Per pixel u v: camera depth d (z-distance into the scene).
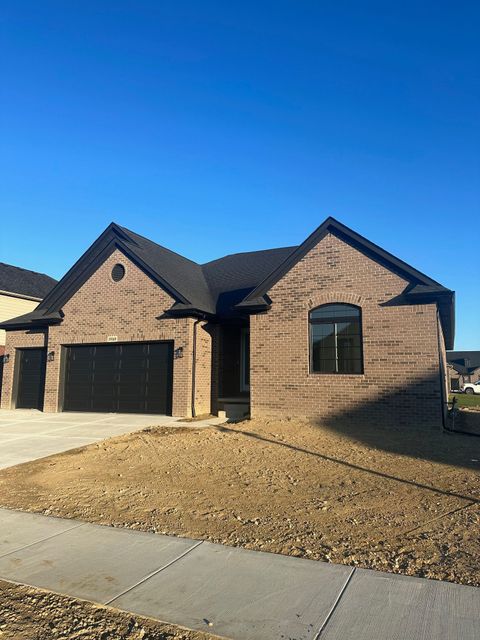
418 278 13.08
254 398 14.74
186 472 8.35
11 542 5.20
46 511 6.30
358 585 4.09
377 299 13.55
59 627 3.56
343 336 14.02
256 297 15.05
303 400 14.12
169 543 5.10
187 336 16.56
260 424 13.38
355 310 13.98
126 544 5.09
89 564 4.61
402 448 10.31
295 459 9.30
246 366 18.36
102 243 18.95
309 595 3.94
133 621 3.63
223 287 19.91
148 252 19.06
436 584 4.08
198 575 4.34
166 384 17.09
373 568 4.44
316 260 14.50
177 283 17.69
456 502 6.43
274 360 14.66
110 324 18.05
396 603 3.78
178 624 3.56
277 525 5.62
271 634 3.40
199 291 18.94
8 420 15.98
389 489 7.11
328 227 14.45
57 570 4.49
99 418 16.27
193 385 16.62
